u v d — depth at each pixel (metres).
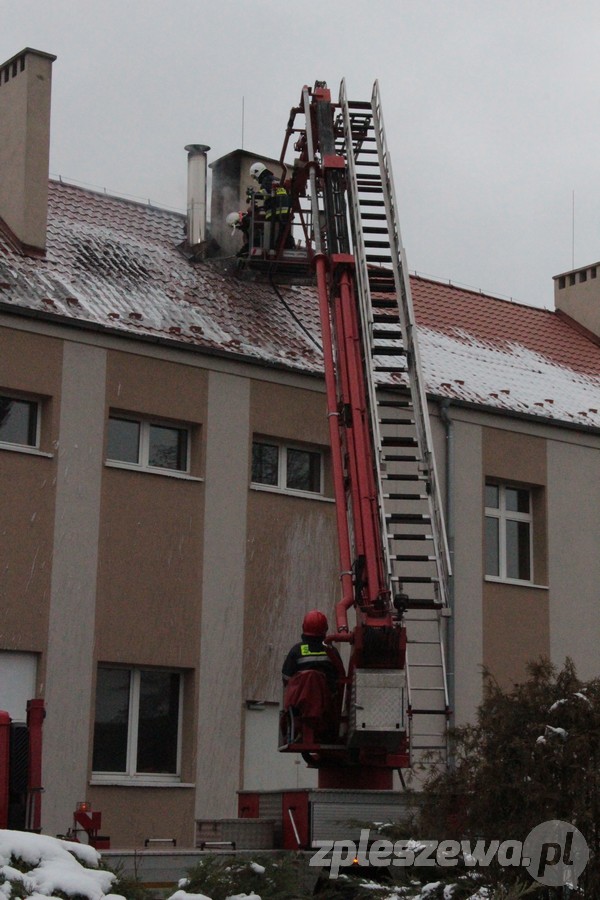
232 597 19.81
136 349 19.62
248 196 23.53
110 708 18.80
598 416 25.17
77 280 20.84
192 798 18.88
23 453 18.31
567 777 11.30
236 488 20.20
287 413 20.97
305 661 15.13
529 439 23.81
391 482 22.05
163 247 24.02
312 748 14.81
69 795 17.80
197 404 20.09
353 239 18.12
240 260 23.48
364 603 15.41
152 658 18.89
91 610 18.47
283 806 14.03
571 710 11.45
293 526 20.66
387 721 14.40
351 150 19.19
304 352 21.86
